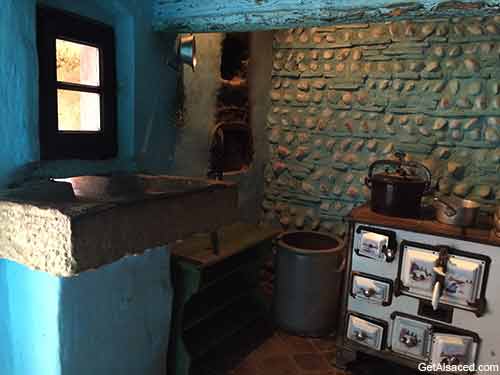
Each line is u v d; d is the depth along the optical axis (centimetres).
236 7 134
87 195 106
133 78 144
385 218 168
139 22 143
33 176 117
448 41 191
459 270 147
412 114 204
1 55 103
